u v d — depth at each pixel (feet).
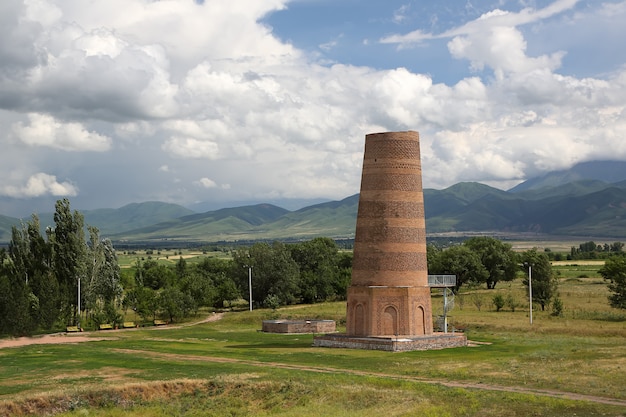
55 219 365.40
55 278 345.10
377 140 252.62
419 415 138.00
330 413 142.82
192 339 288.71
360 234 252.62
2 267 346.74
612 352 210.38
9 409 142.41
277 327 320.09
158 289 592.60
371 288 244.42
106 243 391.45
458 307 402.93
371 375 181.88
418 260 250.16
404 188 249.75
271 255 472.85
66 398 150.30
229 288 455.22
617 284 362.74
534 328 288.51
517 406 142.31
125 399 156.04
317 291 496.64
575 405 141.38
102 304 381.40
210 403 155.12
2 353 234.38
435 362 203.10
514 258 553.23
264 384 164.55
